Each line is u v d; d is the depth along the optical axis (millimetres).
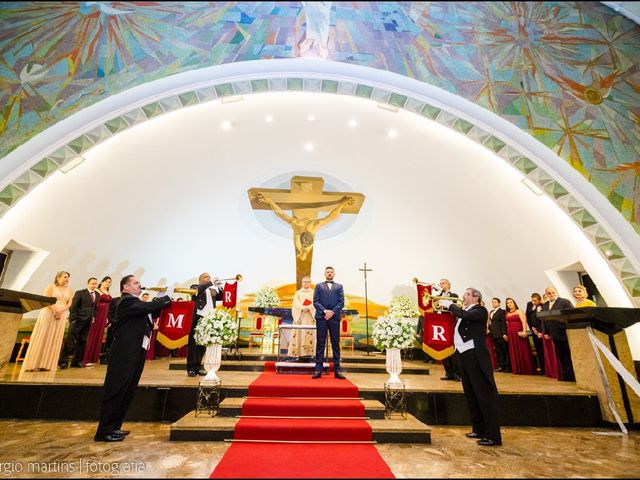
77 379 5152
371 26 7539
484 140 8172
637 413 4996
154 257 10219
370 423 4156
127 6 6801
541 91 7453
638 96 6824
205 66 7793
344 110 10062
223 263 10891
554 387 5691
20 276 8328
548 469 3271
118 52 7145
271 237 11312
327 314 5699
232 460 3252
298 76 8086
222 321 5031
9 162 6703
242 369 6637
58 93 7012
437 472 3121
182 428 3857
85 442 3777
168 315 4770
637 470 3273
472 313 4145
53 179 7836
